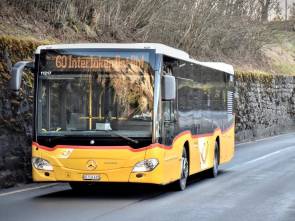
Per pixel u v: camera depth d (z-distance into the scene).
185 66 14.88
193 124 15.55
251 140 37.84
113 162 12.63
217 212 11.53
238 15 43.81
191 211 11.62
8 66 16.73
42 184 16.11
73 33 26.02
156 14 31.30
